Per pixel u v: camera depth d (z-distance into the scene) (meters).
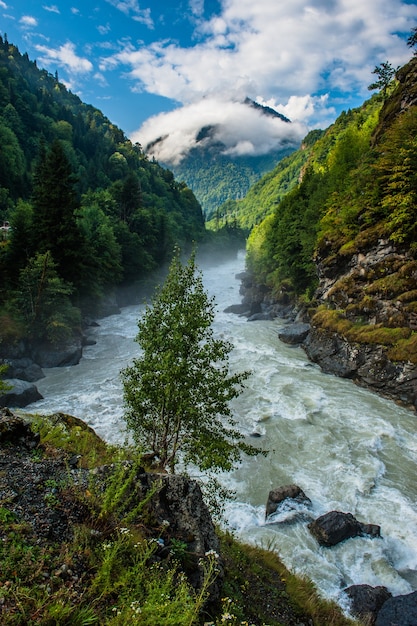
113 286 57.94
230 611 5.75
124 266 63.59
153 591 4.54
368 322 29.34
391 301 27.91
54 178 43.00
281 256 57.25
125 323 47.19
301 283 52.91
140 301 64.19
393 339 25.97
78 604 4.21
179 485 7.03
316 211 49.91
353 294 31.81
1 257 37.44
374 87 55.19
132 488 6.51
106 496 5.66
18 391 22.81
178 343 11.72
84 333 41.16
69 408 22.56
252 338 39.66
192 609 4.52
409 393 23.69
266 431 19.92
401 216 28.83
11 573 4.30
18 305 32.91
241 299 68.25
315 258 42.06
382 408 23.16
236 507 14.22
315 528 12.60
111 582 4.71
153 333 12.38
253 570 8.42
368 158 38.44
